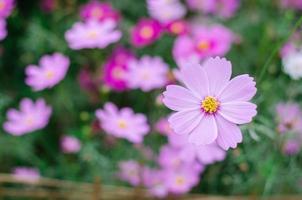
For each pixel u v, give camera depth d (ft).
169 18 3.33
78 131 3.13
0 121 3.17
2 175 3.04
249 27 3.50
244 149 2.77
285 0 3.51
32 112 3.06
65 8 3.58
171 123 2.08
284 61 2.96
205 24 3.55
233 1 3.56
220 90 2.09
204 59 3.14
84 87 3.33
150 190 2.97
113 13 3.32
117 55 3.20
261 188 2.96
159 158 2.98
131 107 3.37
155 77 3.06
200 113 2.09
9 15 3.44
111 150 3.08
